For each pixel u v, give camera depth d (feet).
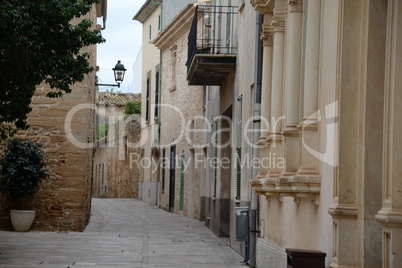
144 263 47.14
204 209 88.22
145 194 136.87
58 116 67.92
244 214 48.88
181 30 102.37
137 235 68.33
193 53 64.80
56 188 67.46
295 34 33.99
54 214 67.46
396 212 22.26
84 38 46.09
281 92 38.99
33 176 64.75
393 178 22.57
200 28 85.97
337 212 25.89
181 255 53.06
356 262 25.79
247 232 48.75
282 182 32.27
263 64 42.19
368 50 25.17
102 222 84.38
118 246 57.26
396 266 22.12
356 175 26.04
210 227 76.48
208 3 82.48
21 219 65.00
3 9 41.14
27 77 44.21
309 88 30.94
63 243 57.57
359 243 25.64
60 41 44.65
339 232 26.02
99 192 181.57
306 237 32.22
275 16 38.83
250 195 49.47
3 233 63.77
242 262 49.83
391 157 22.65
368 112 25.18
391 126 22.67
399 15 22.40
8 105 43.86
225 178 69.51
